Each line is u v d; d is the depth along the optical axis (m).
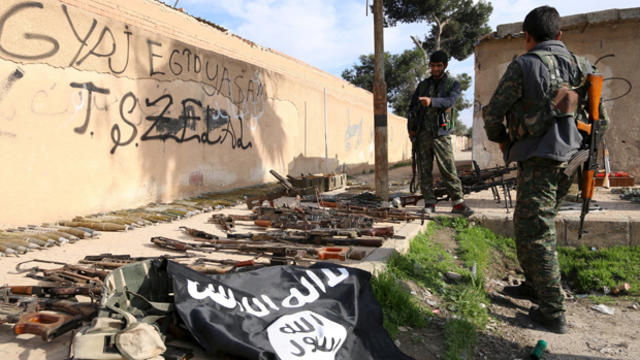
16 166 4.23
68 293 2.10
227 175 7.82
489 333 2.75
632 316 3.46
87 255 3.14
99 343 1.53
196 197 6.78
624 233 4.60
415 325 2.61
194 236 3.95
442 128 4.75
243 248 3.30
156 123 6.08
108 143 5.29
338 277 2.40
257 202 5.69
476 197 6.74
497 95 2.65
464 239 4.57
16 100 4.23
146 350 1.53
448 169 4.91
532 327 2.91
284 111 10.04
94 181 5.11
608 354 2.58
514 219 2.83
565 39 8.23
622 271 4.24
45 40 4.49
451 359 2.24
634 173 7.93
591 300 3.90
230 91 7.88
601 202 5.82
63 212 4.72
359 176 13.25
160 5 9.04
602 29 7.98
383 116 5.43
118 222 4.53
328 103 12.78
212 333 1.73
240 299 2.01
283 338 1.81
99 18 5.14
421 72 31.67
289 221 4.34
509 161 2.80
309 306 2.12
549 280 2.76
